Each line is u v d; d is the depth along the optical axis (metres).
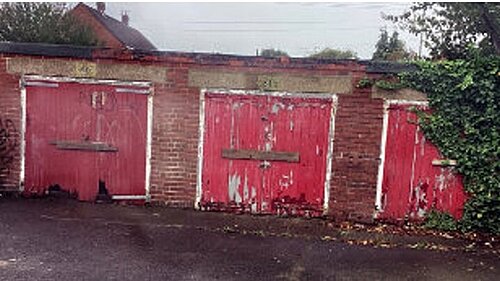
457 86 7.65
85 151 8.60
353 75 8.05
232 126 8.38
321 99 8.16
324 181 8.31
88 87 8.45
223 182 8.50
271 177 8.41
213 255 6.48
